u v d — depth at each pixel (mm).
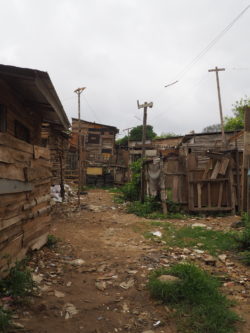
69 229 7570
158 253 5391
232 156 10195
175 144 30328
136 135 50375
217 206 9953
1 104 4652
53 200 11586
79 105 13961
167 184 10750
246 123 9102
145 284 3877
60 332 2738
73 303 3332
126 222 8672
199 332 2730
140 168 13031
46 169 5609
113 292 3672
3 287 3334
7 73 3977
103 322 2955
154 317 3059
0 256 3379
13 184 3791
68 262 4758
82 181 21547
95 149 32594
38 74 3990
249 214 8109
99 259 5008
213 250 5625
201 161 12633
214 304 3160
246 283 3975
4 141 3492
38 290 3570
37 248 4988
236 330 2783
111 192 19922
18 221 4012
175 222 8656
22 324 2787
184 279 3605
